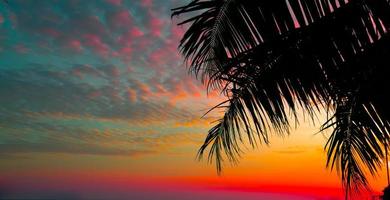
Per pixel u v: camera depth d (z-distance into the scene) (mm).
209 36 2018
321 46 1501
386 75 1409
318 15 1536
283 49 1521
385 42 1379
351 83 1482
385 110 1602
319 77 1626
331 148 2191
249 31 1856
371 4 1404
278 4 1644
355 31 1457
